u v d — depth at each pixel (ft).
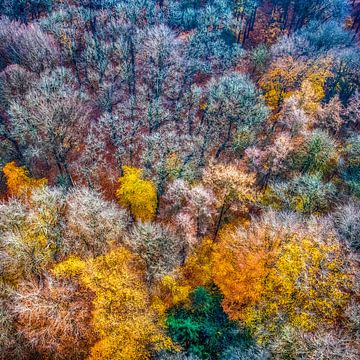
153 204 153.89
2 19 224.74
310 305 100.53
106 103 201.46
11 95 178.60
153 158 167.43
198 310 120.37
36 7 255.70
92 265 107.86
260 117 181.88
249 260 115.55
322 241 109.70
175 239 134.10
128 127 195.21
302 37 237.25
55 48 212.84
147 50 220.23
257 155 164.76
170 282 121.39
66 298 101.30
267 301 108.47
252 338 108.37
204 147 177.88
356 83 211.00
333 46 233.35
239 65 244.83
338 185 159.43
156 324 108.17
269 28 290.97
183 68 219.82
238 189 137.90
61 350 101.24
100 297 102.94
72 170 180.96
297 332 94.94
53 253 116.47
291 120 166.09
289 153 162.09
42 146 165.68
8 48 204.64
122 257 113.50
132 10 246.68
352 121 197.77
